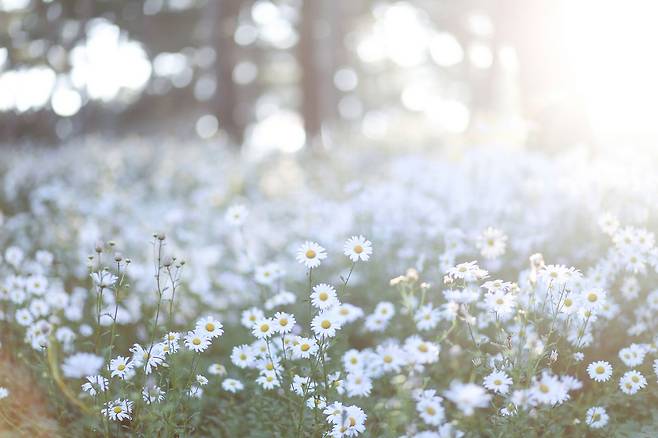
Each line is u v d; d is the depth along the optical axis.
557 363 3.64
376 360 3.55
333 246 6.10
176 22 23.66
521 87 10.18
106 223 7.45
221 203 8.70
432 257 5.23
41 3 19.67
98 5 20.64
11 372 3.99
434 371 3.95
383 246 5.62
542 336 3.46
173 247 6.31
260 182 11.08
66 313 4.55
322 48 23.30
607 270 4.27
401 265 5.27
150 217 7.70
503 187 6.77
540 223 5.72
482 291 4.28
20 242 6.51
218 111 20.98
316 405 3.25
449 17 24.42
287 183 10.83
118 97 24.77
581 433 3.38
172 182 11.15
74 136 19.56
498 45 12.09
